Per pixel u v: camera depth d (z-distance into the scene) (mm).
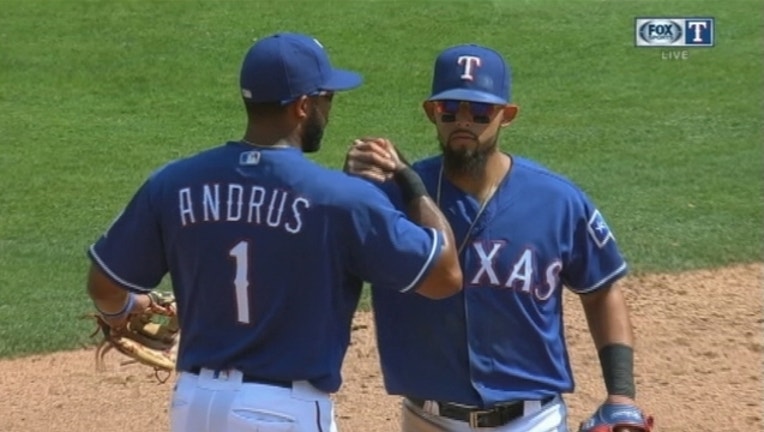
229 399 13570
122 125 55375
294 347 13531
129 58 65625
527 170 14945
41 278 35281
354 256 13523
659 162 48188
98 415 25578
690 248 37094
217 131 54906
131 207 14227
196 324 13930
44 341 30047
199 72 63594
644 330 30109
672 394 26250
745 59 64875
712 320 30891
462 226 14664
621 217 40562
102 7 74438
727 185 44688
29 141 52406
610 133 52844
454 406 15039
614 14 72688
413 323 14930
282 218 13359
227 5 74688
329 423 13883
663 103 57781
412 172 14250
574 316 30828
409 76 62844
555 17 72375
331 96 14266
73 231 40250
